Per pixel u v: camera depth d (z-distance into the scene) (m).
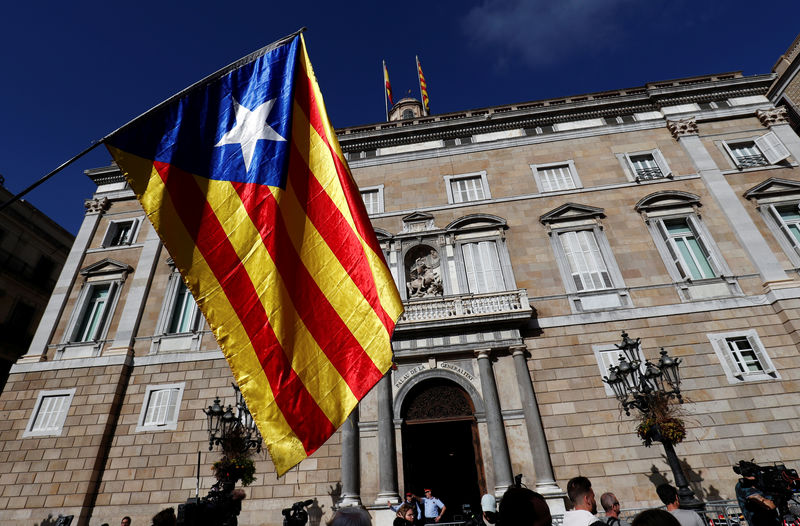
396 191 21.34
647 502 13.69
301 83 7.10
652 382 11.91
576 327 16.73
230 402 17.06
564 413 15.31
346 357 5.37
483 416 15.18
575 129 21.84
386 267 6.02
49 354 18.98
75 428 16.84
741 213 18.00
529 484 14.16
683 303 16.62
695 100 21.83
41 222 29.00
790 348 15.24
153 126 6.05
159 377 17.92
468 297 17.16
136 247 21.56
